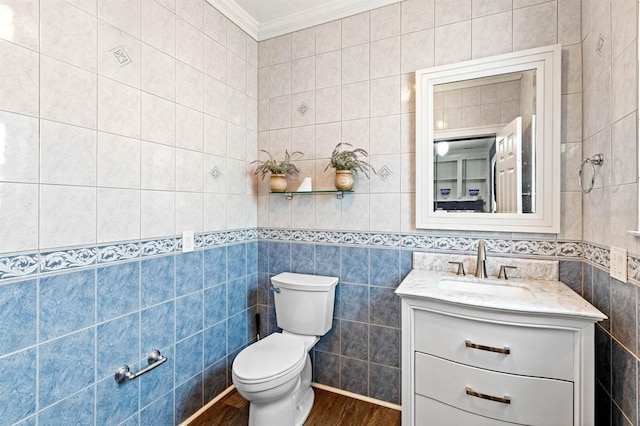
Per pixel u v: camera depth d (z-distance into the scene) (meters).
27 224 1.12
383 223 1.96
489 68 1.68
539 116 1.59
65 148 1.23
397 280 1.93
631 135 1.08
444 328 1.38
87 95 1.29
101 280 1.36
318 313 1.93
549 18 1.60
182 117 1.74
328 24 2.09
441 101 1.79
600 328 1.37
